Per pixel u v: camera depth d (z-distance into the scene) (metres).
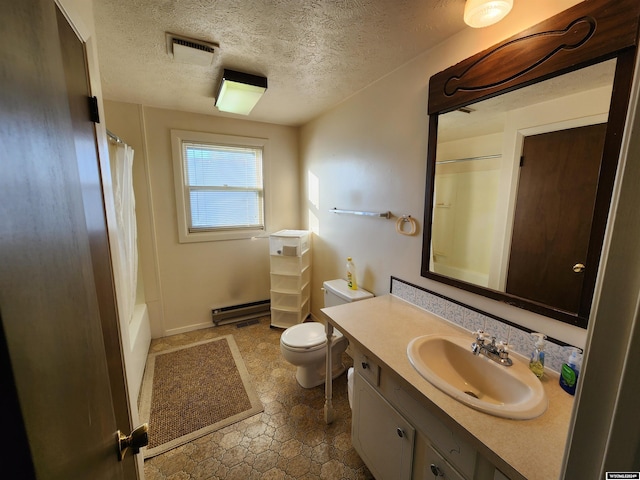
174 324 2.89
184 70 1.77
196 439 1.62
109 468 0.55
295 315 2.97
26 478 0.27
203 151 2.84
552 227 1.02
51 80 0.41
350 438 1.63
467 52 1.32
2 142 0.27
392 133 1.82
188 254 2.88
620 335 0.30
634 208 0.29
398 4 1.15
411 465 1.05
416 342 1.23
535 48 1.02
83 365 0.45
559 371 1.03
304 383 2.06
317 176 2.84
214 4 1.15
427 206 1.56
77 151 0.66
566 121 0.96
